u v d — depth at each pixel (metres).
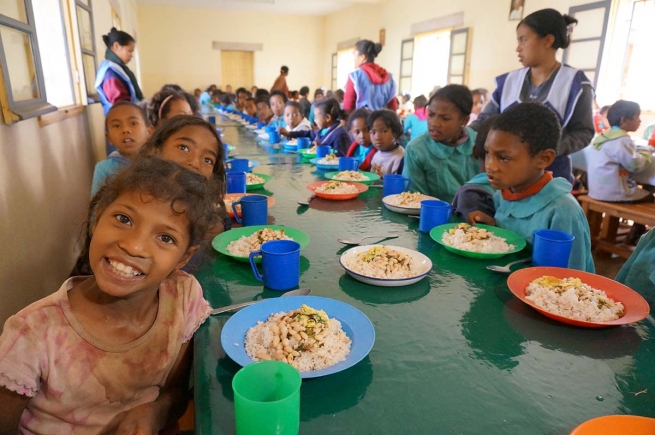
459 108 2.03
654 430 0.54
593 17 4.98
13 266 1.42
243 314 0.83
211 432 0.57
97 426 0.77
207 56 12.63
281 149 3.42
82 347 0.73
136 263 0.67
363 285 1.02
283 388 0.57
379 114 2.53
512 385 0.67
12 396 0.68
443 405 0.63
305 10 12.23
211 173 1.39
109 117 1.99
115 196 0.71
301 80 13.51
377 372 0.70
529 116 1.25
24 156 1.63
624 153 3.17
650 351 0.77
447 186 2.16
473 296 0.98
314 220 1.52
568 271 1.03
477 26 6.74
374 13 10.11
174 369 0.85
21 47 1.64
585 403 0.64
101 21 4.86
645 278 1.18
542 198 1.32
